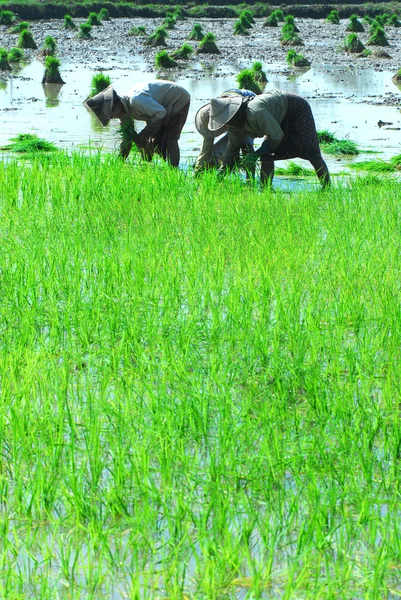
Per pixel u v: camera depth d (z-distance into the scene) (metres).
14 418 6.98
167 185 16.75
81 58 58.19
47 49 59.09
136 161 20.97
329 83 45.62
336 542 5.81
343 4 116.38
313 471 6.36
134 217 14.55
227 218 14.24
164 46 67.56
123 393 7.86
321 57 62.66
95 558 5.66
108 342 9.20
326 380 8.19
